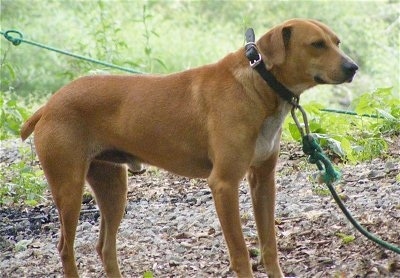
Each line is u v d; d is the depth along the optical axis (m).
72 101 10.55
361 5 33.44
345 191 12.94
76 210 10.50
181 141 10.23
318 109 16.23
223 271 10.55
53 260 11.81
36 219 13.73
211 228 12.06
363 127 16.30
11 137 19.52
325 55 9.75
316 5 33.00
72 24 30.66
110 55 22.72
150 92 10.41
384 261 9.92
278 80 9.80
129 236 12.24
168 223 12.66
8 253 12.32
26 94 28.00
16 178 15.23
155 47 30.22
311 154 10.02
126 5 33.03
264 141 9.88
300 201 12.73
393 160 14.33
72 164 10.47
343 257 10.33
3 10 31.09
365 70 30.36
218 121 9.85
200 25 33.91
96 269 11.30
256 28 32.97
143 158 10.62
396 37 31.69
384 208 11.84
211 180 9.87
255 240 11.51
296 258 10.63
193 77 10.29
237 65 9.92
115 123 10.50
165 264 11.09
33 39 29.64
